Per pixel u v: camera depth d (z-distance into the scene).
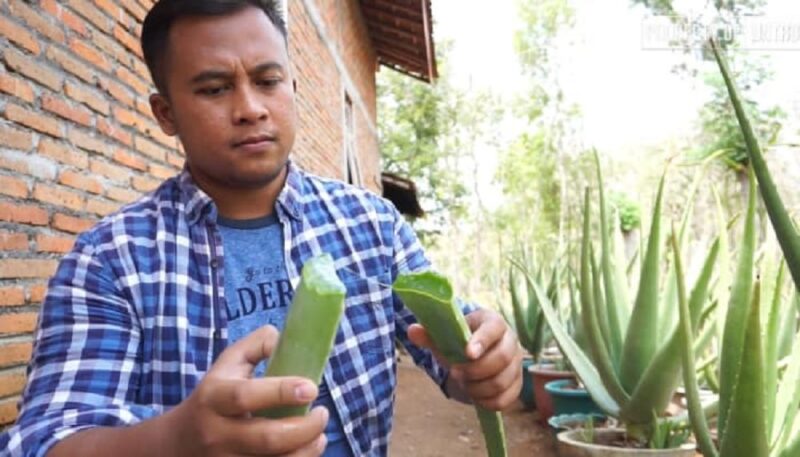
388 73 25.23
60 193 2.21
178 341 1.07
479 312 0.94
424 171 25.48
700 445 2.07
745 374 1.57
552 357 5.57
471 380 0.87
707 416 2.72
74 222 2.29
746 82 13.58
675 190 10.88
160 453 0.67
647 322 2.76
